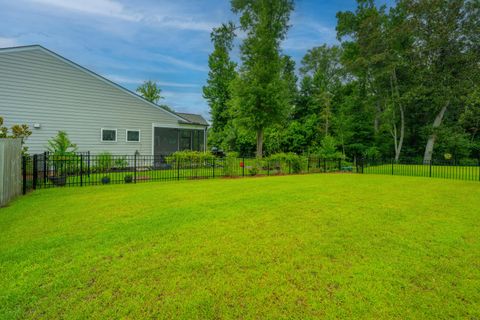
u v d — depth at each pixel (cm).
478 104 1880
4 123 1079
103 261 293
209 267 280
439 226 421
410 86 2186
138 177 1061
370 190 756
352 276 263
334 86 3020
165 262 291
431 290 240
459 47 1948
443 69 2039
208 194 682
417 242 354
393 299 226
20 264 285
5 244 340
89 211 505
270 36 1647
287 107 1698
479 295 231
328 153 1641
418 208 538
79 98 1271
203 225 418
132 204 564
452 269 279
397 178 1103
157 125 1558
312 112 2925
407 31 2028
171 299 225
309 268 279
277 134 2594
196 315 205
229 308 214
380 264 289
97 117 1328
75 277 259
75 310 210
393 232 392
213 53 2950
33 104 1146
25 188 693
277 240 357
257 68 1592
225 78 3014
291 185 854
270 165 1332
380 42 2206
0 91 1071
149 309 212
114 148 1390
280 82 1639
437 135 2133
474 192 732
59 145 1031
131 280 254
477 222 445
